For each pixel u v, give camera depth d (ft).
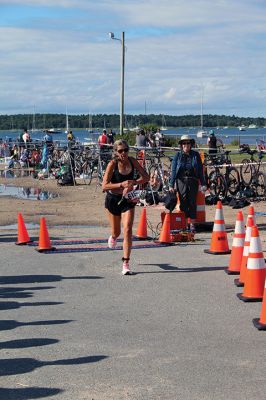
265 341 21.02
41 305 26.02
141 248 38.47
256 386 17.21
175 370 18.48
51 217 53.21
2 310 25.36
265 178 63.05
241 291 27.71
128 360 19.39
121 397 16.62
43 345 20.97
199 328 22.49
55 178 92.22
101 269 32.65
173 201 41.11
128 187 30.99
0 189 80.18
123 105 124.77
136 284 29.32
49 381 17.83
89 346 20.76
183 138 41.19
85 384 17.56
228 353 19.86
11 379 18.03
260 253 26.25
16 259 35.53
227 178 62.18
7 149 134.21
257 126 308.81
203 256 35.63
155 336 21.67
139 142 92.84
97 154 84.53
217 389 17.03
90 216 53.57
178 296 26.99
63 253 37.09
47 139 111.34
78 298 27.02
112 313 24.63
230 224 47.32
